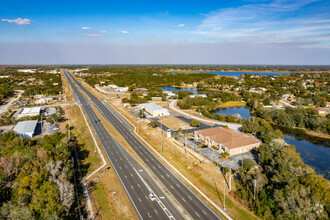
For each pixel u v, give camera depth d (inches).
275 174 2498.8
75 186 2479.1
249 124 4448.8
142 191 2423.7
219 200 2276.1
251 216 2042.3
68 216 1942.7
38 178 1953.7
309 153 3754.9
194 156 3321.9
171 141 3978.8
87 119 5526.6
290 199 1935.3
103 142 3929.6
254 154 3400.6
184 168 2955.2
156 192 2409.0
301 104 7509.8
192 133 4421.8
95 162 3137.3
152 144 3828.7
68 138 3602.4
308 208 1806.1
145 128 4790.8
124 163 3102.9
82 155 3378.4
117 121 5364.2
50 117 5132.9
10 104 7180.1
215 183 2588.6
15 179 2133.4
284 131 5009.8
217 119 5625.0
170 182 2613.2
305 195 1939.0
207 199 2293.3
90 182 2603.3
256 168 2898.6
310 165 3299.7
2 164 2282.2
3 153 2869.1
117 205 2183.8
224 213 2078.0
